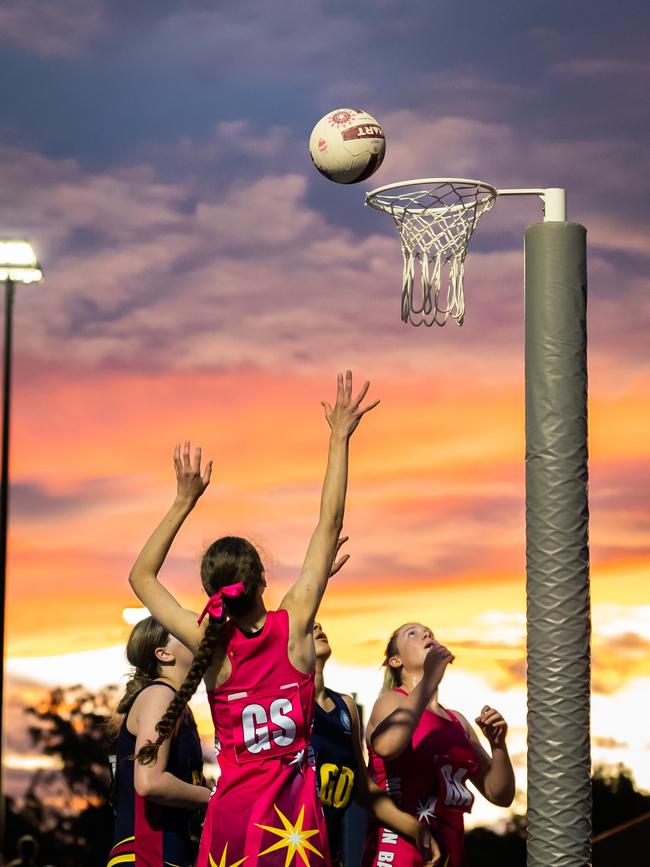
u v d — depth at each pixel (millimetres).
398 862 6102
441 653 6191
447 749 6367
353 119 7680
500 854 29312
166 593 4992
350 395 5117
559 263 6254
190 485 5137
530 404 6242
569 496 6121
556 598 6059
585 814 5926
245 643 4746
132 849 5664
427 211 7793
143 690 5668
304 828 4676
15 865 17922
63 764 33469
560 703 5977
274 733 4723
